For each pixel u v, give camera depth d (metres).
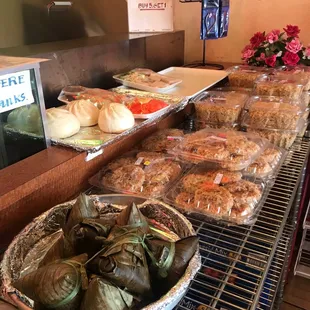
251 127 1.36
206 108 1.41
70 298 0.52
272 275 1.13
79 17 1.90
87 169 1.06
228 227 0.92
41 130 0.85
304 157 1.27
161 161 1.13
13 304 0.57
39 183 0.72
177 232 0.78
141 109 1.12
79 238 0.62
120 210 0.84
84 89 1.23
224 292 0.71
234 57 2.06
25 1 1.73
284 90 1.47
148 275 0.59
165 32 1.85
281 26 1.87
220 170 1.07
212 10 1.61
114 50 1.43
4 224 0.80
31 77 0.78
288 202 1.00
